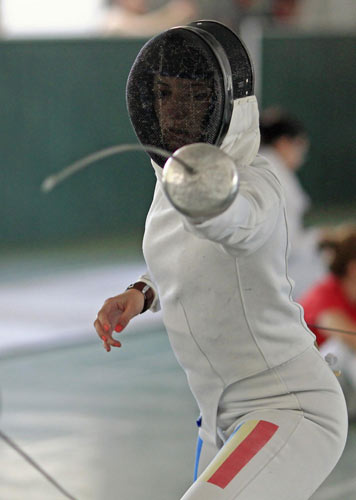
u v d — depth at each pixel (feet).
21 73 70.64
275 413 16.11
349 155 88.48
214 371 16.61
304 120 85.87
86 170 74.33
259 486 15.11
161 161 16.35
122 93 74.84
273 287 15.87
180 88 15.75
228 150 16.11
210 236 13.38
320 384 16.42
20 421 32.27
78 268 61.72
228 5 87.92
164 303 16.89
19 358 40.47
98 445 29.89
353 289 27.84
